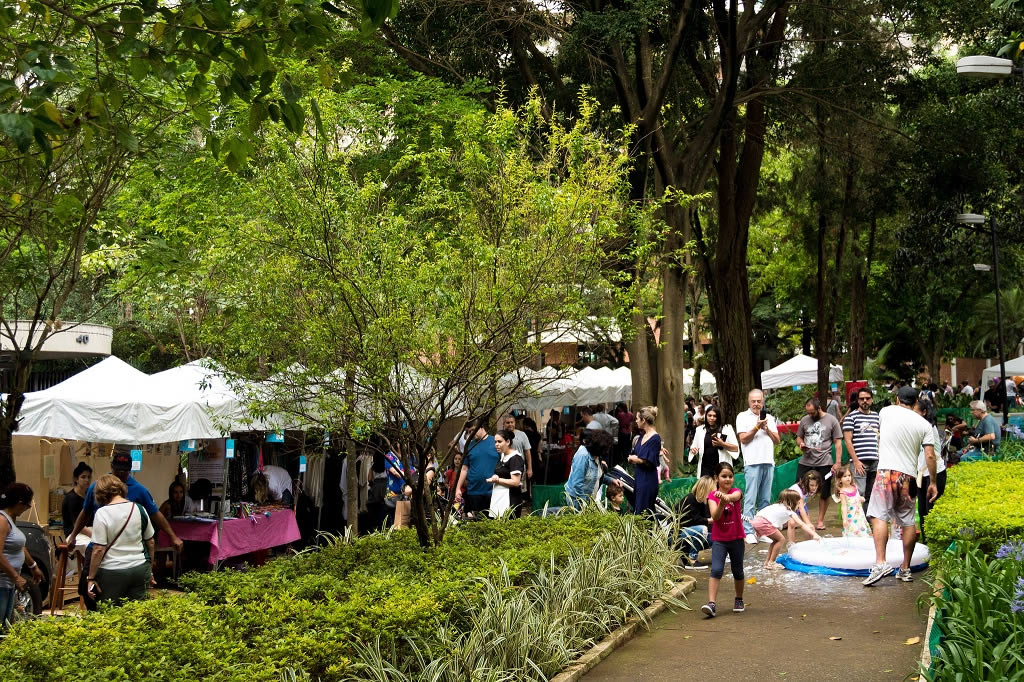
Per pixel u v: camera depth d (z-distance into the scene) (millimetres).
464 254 9117
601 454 14586
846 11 20422
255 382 9227
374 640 6484
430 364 8875
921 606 7988
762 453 14359
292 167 8664
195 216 12898
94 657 5246
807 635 8797
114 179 11273
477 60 19141
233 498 14625
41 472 13602
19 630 5688
